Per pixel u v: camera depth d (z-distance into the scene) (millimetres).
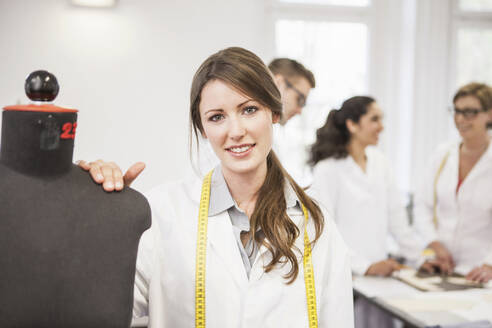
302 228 1193
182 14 3537
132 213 907
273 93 1094
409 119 4008
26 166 829
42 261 812
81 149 3465
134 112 3518
